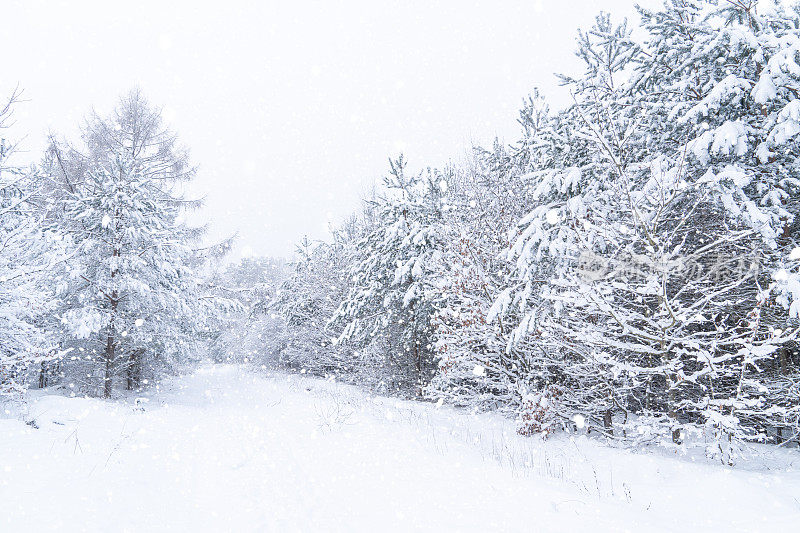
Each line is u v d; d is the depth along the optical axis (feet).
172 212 61.82
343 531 14.35
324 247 94.99
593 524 14.39
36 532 13.41
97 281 46.34
